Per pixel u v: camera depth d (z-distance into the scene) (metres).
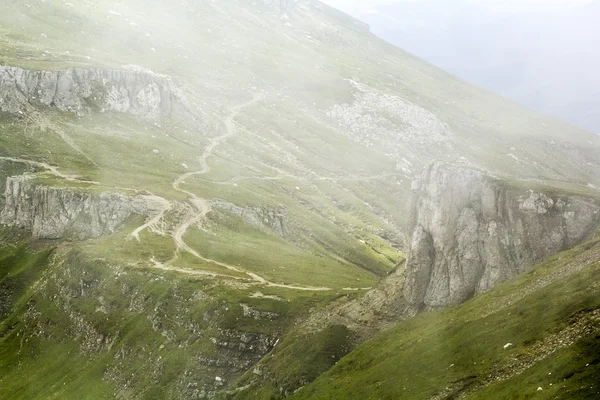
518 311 98.81
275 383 139.00
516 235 132.75
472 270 136.25
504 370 86.06
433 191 144.88
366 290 173.38
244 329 166.50
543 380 77.38
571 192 134.25
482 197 139.12
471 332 102.75
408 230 153.50
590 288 90.94
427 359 103.88
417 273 143.38
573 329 84.31
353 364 122.81
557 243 129.00
